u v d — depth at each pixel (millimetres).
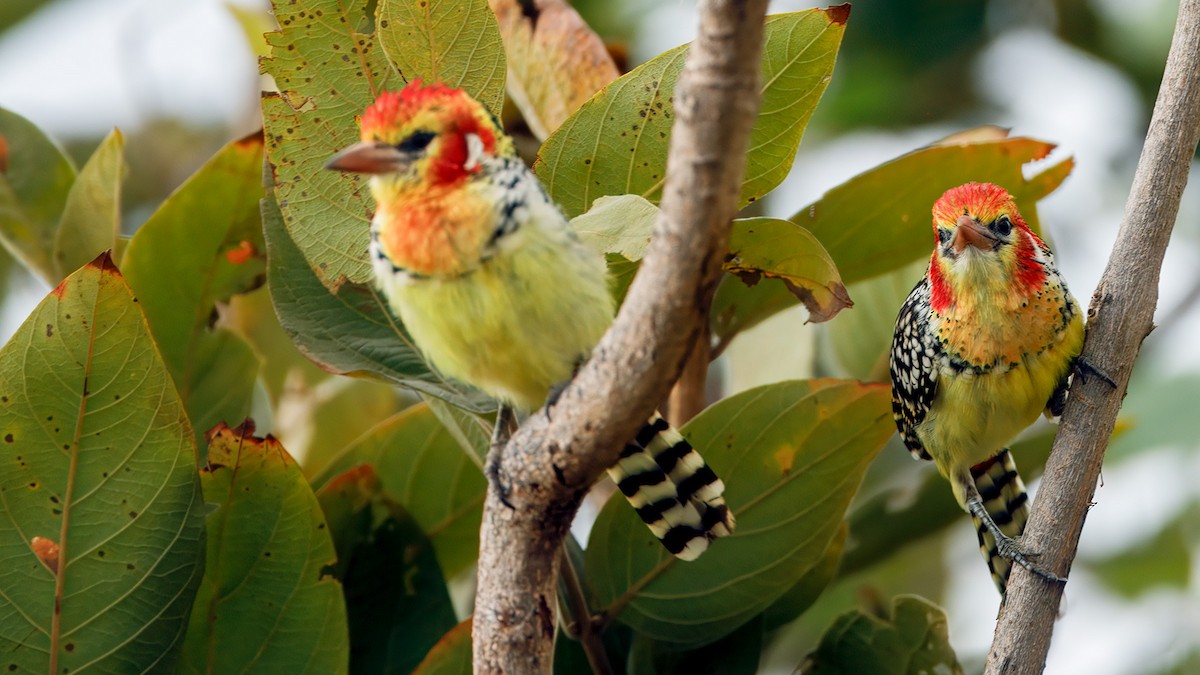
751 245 6617
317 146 6746
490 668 5715
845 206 7973
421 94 6406
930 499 8695
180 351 8164
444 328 6391
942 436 8414
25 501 6152
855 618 7715
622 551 7230
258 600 6738
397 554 7691
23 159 8578
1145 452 10961
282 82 6691
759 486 7102
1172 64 6621
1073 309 7918
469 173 6285
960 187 7957
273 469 6617
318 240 6766
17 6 12500
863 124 11828
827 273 6613
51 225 8570
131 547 6273
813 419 6984
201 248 7996
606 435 5117
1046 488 6586
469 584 9242
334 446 9852
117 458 6184
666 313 4730
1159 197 6609
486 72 6844
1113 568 11836
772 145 6637
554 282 6188
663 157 6672
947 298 8094
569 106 8133
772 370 9367
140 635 6332
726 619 7211
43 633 6262
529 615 5648
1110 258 6750
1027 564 6457
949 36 11500
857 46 11633
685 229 4566
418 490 8227
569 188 6758
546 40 8148
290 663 6758
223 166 7789
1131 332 6609
